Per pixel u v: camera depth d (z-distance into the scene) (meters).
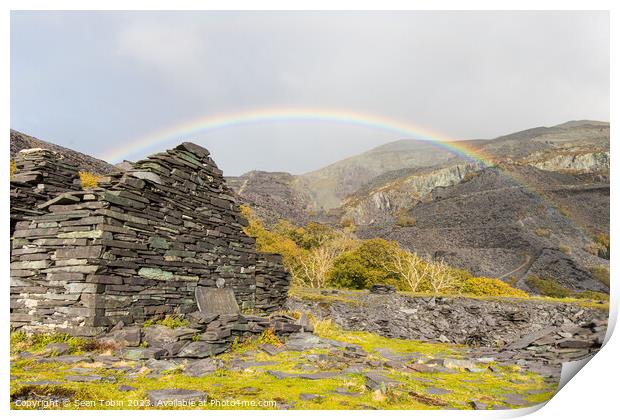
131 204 9.90
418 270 35.22
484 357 12.13
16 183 10.80
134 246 9.77
